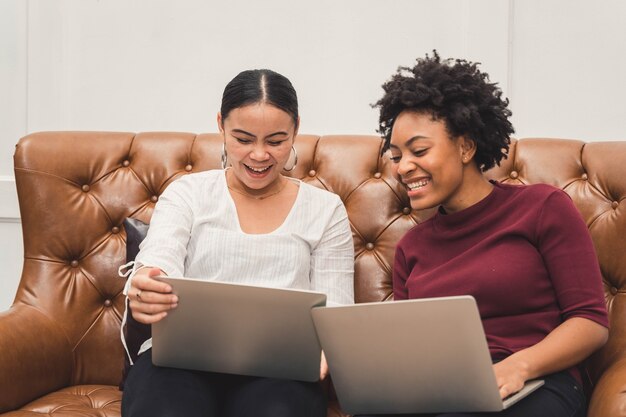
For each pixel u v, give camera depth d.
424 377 1.28
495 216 1.54
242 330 1.37
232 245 1.68
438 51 2.29
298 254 1.71
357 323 1.28
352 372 1.34
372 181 1.94
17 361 1.73
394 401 1.34
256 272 1.68
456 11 2.28
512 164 1.89
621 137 2.22
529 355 1.37
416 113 1.53
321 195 1.80
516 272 1.48
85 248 1.98
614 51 2.22
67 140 2.03
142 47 2.41
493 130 1.57
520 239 1.51
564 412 1.36
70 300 1.95
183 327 1.38
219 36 2.39
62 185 1.99
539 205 1.51
